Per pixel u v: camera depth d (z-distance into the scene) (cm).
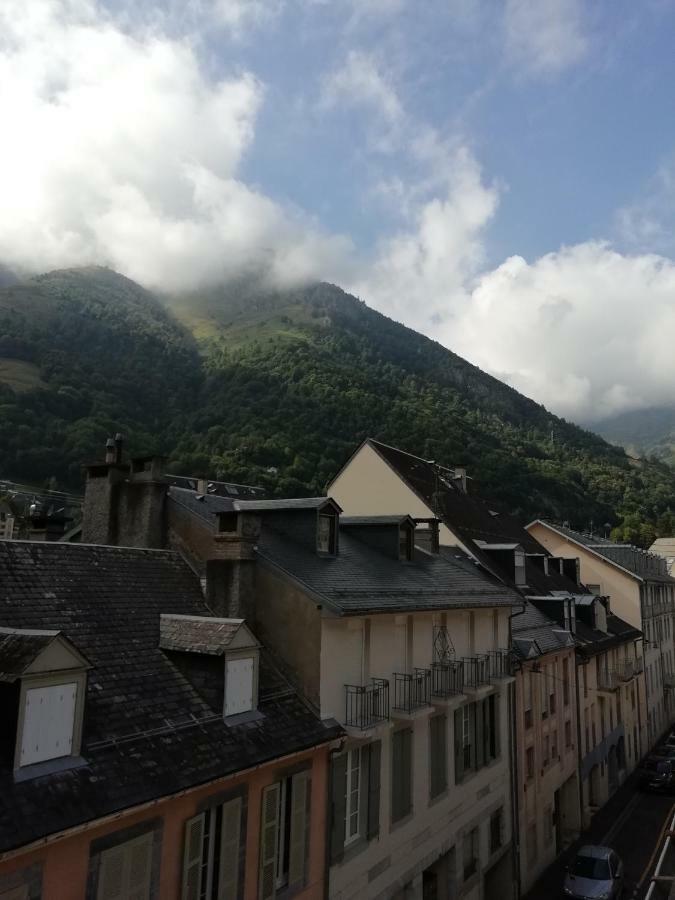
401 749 1681
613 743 3597
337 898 1374
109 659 1158
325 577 1568
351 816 1486
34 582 1218
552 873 2514
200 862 1052
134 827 946
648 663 4631
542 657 2600
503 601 2178
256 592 1505
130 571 1445
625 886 2408
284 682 1419
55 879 834
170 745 1058
